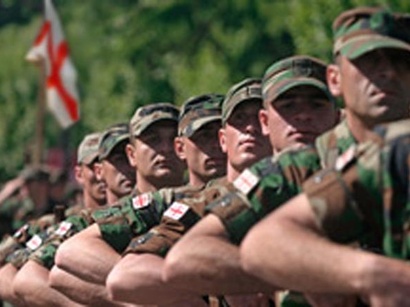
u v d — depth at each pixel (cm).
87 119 5134
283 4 4594
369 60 749
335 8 3064
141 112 1277
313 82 918
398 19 750
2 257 1539
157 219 1109
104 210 1123
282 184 789
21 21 6259
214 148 1182
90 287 1120
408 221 673
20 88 5722
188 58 4972
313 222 686
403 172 672
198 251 784
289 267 670
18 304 1428
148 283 908
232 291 788
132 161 1339
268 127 948
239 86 1062
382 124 729
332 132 788
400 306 645
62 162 3509
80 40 5634
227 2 4750
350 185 685
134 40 5044
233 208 791
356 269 653
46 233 1423
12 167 5638
